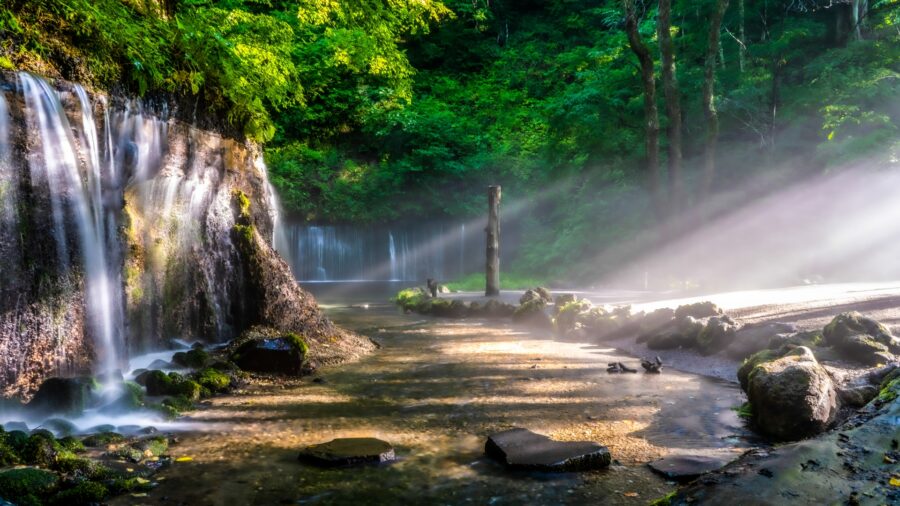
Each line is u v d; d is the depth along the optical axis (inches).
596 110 905.5
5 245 216.2
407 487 153.6
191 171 331.3
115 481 153.3
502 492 149.6
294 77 448.8
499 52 1542.8
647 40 944.9
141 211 302.4
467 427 206.5
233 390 260.8
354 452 173.6
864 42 786.2
